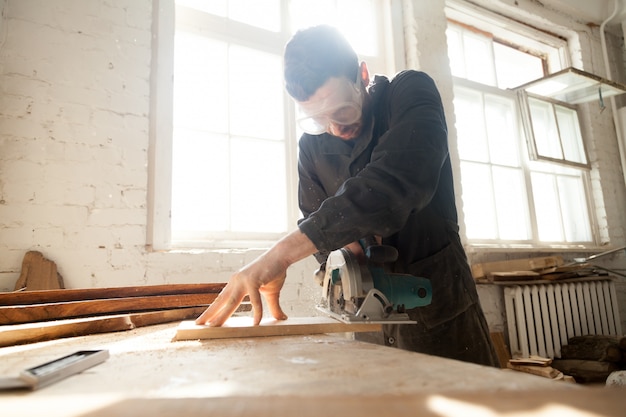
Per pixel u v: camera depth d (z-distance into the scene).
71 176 1.72
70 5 1.82
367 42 2.91
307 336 0.87
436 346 1.18
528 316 2.81
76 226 1.70
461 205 2.84
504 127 3.56
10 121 1.64
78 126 1.76
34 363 0.65
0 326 0.92
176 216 2.11
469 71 3.47
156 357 0.66
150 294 1.38
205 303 1.42
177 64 2.23
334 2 2.82
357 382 0.43
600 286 3.22
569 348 2.88
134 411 0.31
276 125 2.46
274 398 0.34
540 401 0.29
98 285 1.70
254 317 0.89
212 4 2.40
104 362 0.62
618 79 4.11
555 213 3.64
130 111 1.88
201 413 0.30
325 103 1.05
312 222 0.87
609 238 3.66
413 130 0.94
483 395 0.33
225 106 2.31
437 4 3.03
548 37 3.86
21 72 1.68
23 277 1.55
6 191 1.60
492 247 2.96
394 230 0.90
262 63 2.49
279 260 0.87
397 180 0.88
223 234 2.16
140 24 1.96
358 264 0.91
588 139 3.85
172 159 1.97
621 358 2.71
